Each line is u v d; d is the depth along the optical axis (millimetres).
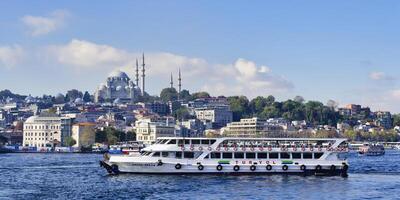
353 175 182250
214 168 171875
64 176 186125
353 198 132500
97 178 174625
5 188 150875
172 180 160500
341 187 150000
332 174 175625
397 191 143625
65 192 141250
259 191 141000
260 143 174125
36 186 155125
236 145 173250
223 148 172250
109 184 154250
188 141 172125
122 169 173500
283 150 174500
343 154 176875
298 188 147000
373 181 164250
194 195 134125
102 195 135125
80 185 155625
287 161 174125
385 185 154875
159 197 131375
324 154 175750
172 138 171875
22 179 176500
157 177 166875
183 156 171750
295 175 173750
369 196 135500
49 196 134625
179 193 137000
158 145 172500
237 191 140500
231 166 172125
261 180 161875
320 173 175000
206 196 132750
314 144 176250
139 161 171875
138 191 140500
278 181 160250
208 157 172125
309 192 140625
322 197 133500
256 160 173250
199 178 165000
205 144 172250
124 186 149875
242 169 172500
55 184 159375
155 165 171125
